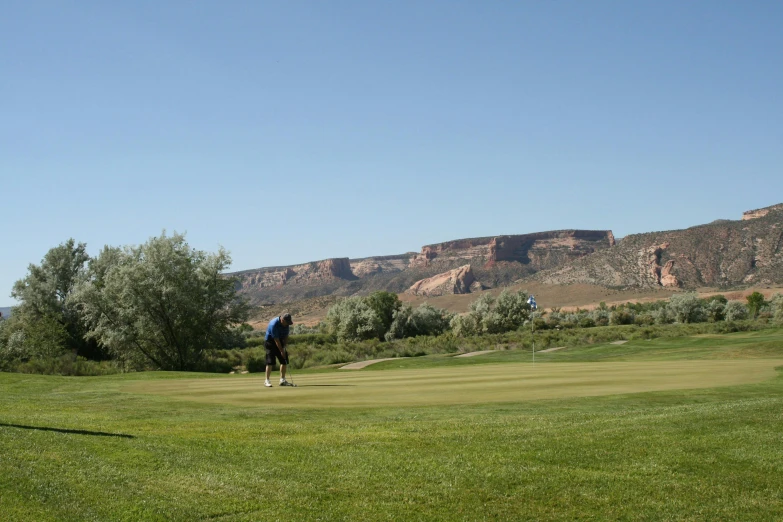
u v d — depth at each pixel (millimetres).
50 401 15023
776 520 6105
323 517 6051
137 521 5820
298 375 25609
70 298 49562
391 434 9438
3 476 6566
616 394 15203
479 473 7273
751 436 8797
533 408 13000
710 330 70688
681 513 6246
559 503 6457
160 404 14000
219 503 6320
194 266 48875
